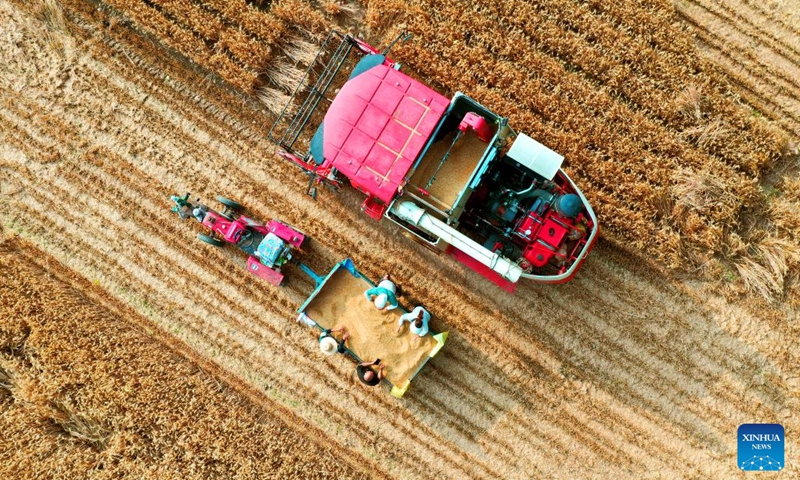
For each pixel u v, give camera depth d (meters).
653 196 12.72
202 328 13.80
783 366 12.90
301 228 13.59
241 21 13.39
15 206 14.02
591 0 13.00
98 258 13.94
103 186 13.90
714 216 12.74
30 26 13.77
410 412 13.56
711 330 12.99
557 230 11.02
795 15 12.88
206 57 13.39
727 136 12.76
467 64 13.15
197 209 12.85
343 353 13.14
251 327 13.75
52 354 13.39
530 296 13.24
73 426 13.61
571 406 13.30
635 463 13.17
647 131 12.92
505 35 13.20
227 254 13.74
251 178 13.66
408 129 10.70
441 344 12.32
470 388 13.45
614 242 13.02
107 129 13.87
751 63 12.98
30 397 13.31
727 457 13.02
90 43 13.72
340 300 12.70
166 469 13.34
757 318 12.93
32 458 13.34
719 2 13.04
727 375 12.99
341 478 13.33
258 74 13.46
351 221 13.53
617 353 13.16
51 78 13.84
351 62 13.44
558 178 11.51
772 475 12.92
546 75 13.09
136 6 13.35
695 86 12.84
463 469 13.47
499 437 13.41
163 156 13.80
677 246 12.70
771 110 12.98
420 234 11.87
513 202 11.33
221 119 13.68
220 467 13.34
